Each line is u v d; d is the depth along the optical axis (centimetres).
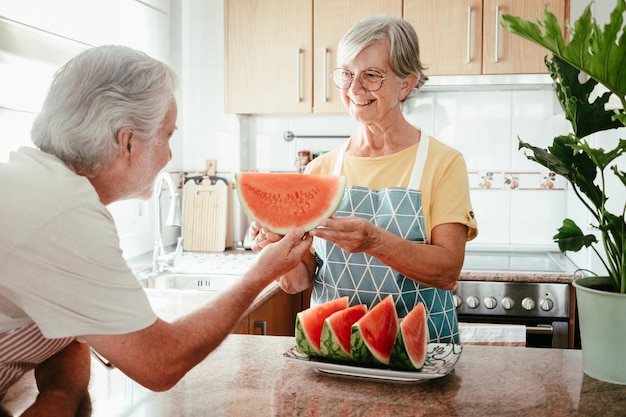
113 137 105
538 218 335
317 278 173
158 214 275
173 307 210
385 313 129
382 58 155
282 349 145
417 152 167
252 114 351
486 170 337
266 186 138
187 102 349
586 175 134
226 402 115
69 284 96
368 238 139
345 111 311
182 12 345
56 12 238
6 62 211
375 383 124
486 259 304
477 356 141
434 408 112
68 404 112
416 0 299
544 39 118
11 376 117
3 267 95
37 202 95
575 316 266
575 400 115
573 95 132
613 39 113
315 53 311
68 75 106
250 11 315
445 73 298
